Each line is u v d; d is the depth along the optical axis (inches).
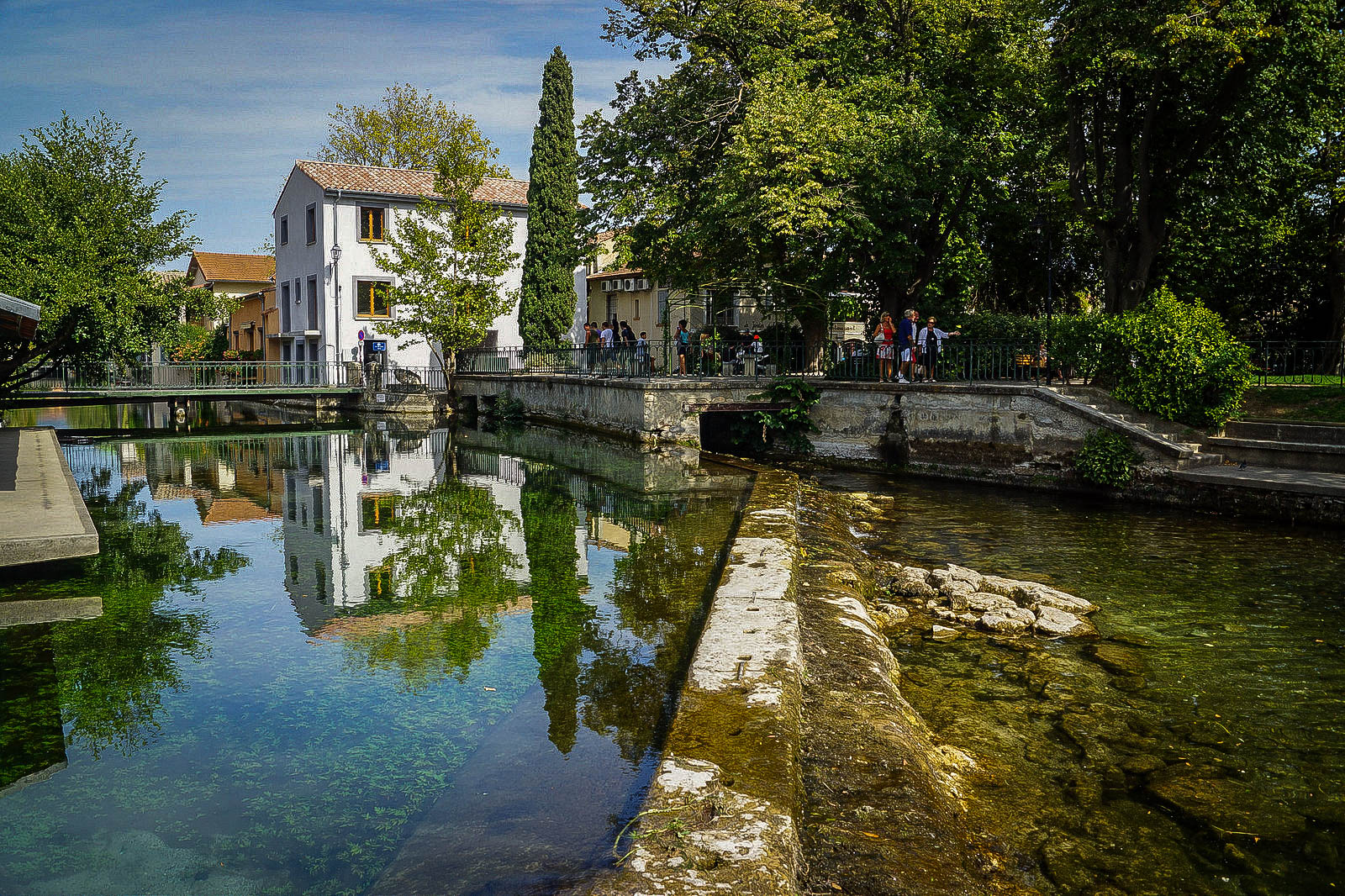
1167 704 242.2
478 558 406.0
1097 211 719.7
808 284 826.8
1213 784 195.8
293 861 158.9
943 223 866.1
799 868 134.2
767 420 772.0
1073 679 259.3
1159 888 156.8
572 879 145.7
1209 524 493.7
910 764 178.1
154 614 323.0
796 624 247.0
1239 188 748.6
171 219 1099.3
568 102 1427.2
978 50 783.7
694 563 389.4
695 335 978.1
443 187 1277.1
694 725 173.6
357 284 1427.2
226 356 1887.3
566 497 581.3
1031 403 621.9
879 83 792.9
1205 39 586.6
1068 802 186.7
